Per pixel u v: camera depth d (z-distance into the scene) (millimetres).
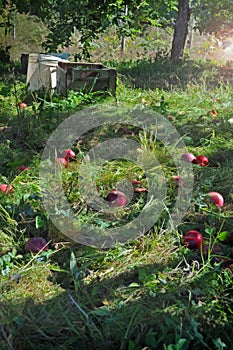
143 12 11852
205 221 3564
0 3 12406
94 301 2611
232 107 7012
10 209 3492
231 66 13047
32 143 5211
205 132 5730
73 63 7879
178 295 2635
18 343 2307
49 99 7055
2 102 6934
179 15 13211
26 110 6383
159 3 12359
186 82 10016
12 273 2836
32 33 15328
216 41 16844
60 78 7473
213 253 3105
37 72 8133
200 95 7762
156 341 2312
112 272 2893
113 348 2309
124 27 11766
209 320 2449
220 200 3756
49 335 2381
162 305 2543
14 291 2664
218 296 2646
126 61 14711
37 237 3172
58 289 2717
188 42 18578
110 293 2672
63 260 3035
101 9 10867
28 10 11867
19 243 3154
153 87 9586
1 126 5934
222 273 2832
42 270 2869
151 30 19547
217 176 4328
